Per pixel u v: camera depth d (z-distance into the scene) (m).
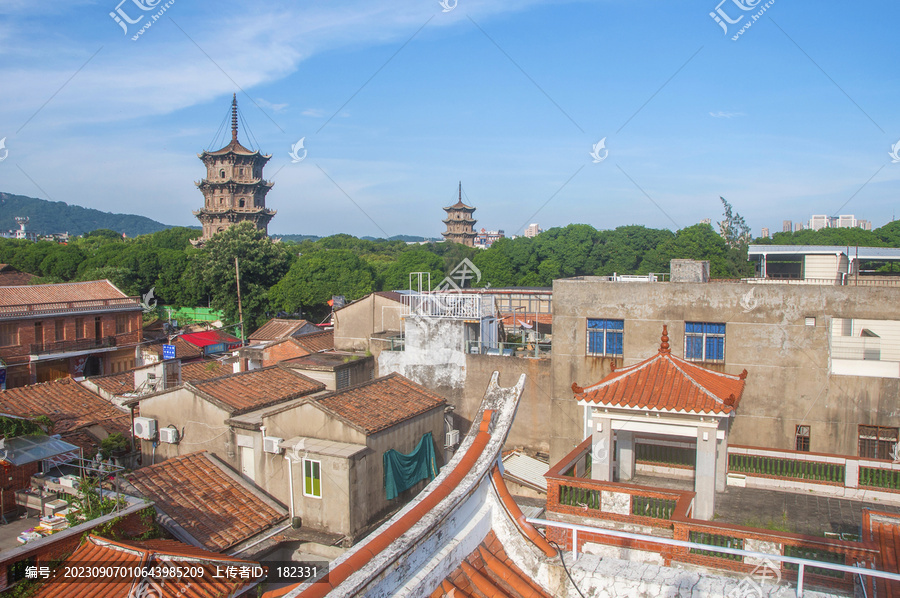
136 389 25.67
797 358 18.64
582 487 11.62
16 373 40.97
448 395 24.67
